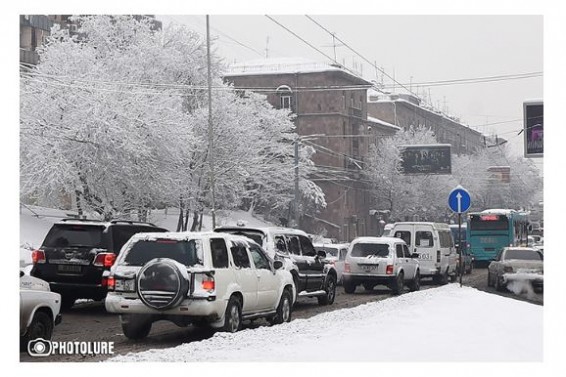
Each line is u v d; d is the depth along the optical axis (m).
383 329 14.87
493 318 16.41
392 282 28.83
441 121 104.50
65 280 19.42
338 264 33.16
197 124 53.81
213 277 14.58
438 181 84.31
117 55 51.06
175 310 14.35
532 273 30.31
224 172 54.25
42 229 44.94
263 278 16.64
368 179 84.56
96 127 43.31
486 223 49.38
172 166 47.69
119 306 14.52
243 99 61.59
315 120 79.56
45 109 43.69
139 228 20.47
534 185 90.38
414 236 35.84
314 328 15.12
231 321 15.15
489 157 91.00
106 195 44.91
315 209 76.81
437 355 12.23
